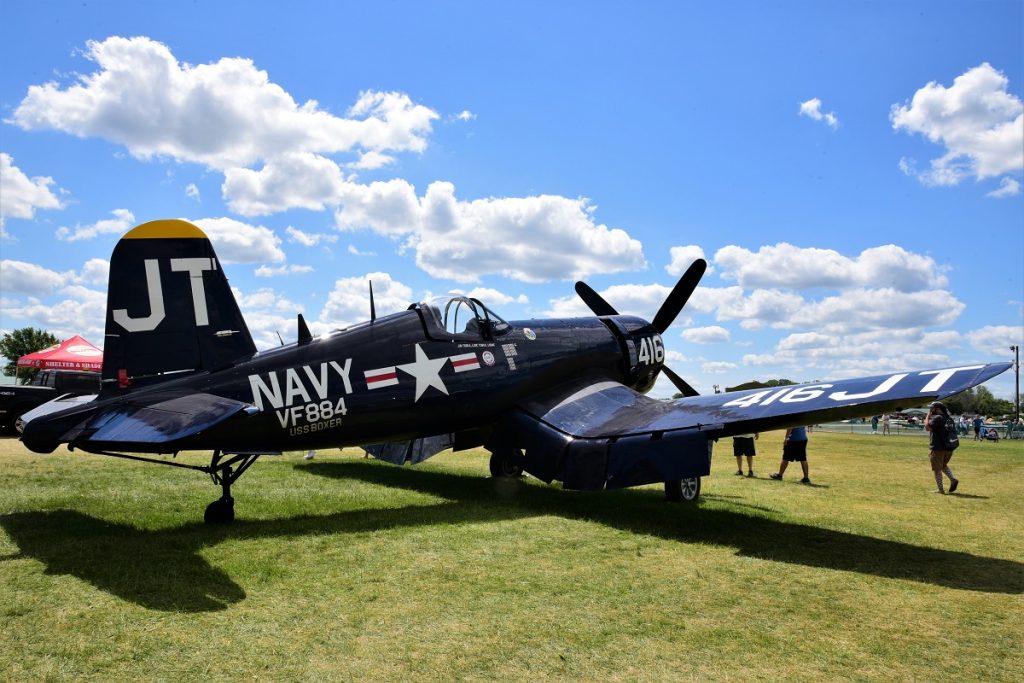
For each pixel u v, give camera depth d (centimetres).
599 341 901
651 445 609
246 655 298
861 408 543
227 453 577
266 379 591
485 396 740
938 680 290
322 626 336
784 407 575
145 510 620
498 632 334
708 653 315
